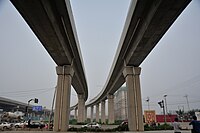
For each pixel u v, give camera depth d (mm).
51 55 28359
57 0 18375
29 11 17719
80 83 48094
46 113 112875
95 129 30547
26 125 42750
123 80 42625
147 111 48688
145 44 24391
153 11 17891
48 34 22109
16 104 92500
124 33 25859
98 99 80188
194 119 11750
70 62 31891
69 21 22047
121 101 104062
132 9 20422
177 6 16719
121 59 33375
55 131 28812
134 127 28875
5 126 40906
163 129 34438
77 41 28906
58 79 31406
